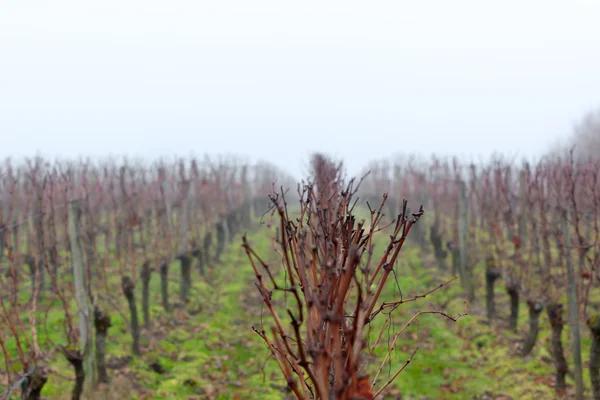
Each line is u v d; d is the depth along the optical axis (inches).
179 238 675.4
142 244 434.9
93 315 301.6
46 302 403.2
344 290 95.2
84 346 278.7
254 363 346.6
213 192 820.0
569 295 273.9
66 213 367.9
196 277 598.2
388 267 106.5
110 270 531.5
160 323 422.9
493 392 290.7
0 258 476.1
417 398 289.1
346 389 87.8
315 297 94.3
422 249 701.9
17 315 241.1
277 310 472.4
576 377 269.4
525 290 383.9
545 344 345.1
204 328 417.4
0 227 254.8
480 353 351.9
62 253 476.7
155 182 663.1
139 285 509.4
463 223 476.1
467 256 475.5
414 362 342.0
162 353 359.9
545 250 367.6
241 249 804.6
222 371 332.5
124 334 379.6
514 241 417.7
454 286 511.2
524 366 320.2
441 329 397.7
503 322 403.2
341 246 114.1
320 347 90.8
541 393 282.7
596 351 246.2
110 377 301.6
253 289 553.9
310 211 123.8
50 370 292.2
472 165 564.7
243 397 294.5
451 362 340.5
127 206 486.3
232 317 454.6
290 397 286.4
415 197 844.0
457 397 292.4
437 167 805.9
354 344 88.0
